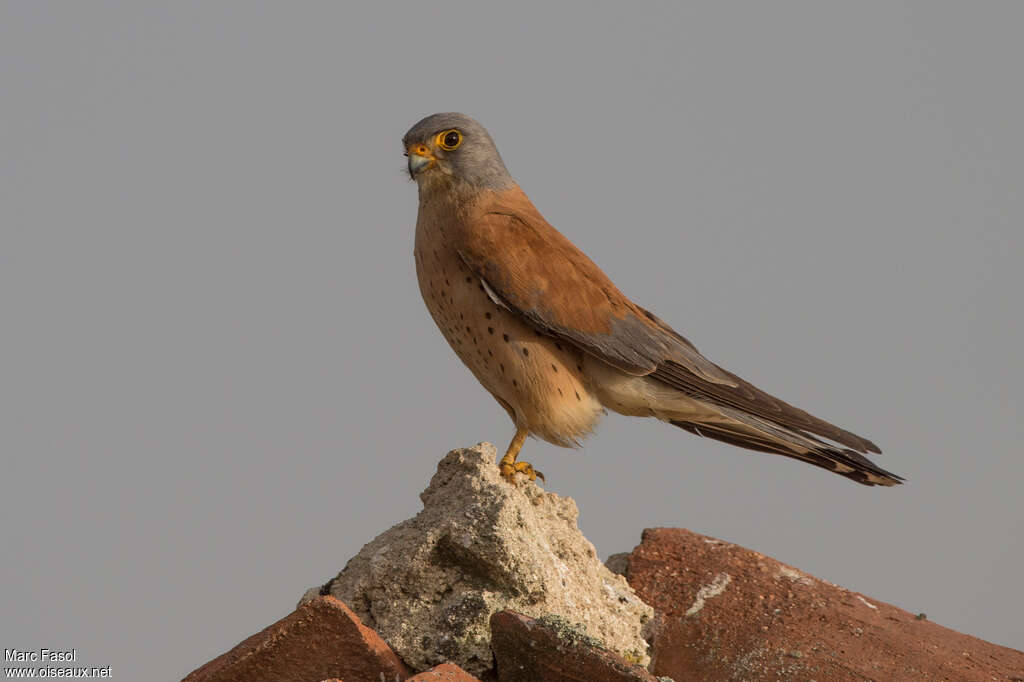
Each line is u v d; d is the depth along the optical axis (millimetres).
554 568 7637
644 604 8445
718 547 9633
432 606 7352
